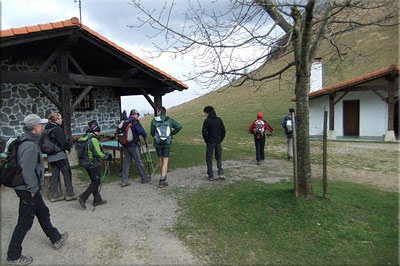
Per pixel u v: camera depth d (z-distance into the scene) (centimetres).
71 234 458
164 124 705
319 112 1922
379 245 427
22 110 1081
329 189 638
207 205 573
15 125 1063
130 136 704
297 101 542
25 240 439
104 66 1155
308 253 405
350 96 1848
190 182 756
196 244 428
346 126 1886
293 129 549
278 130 2033
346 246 422
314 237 444
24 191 371
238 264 379
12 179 368
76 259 388
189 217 522
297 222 484
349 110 1873
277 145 1477
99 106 1358
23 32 697
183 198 625
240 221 497
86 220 512
